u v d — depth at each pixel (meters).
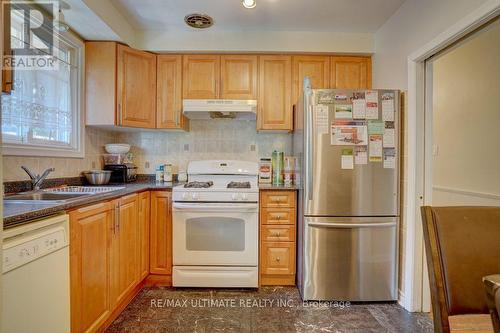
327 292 2.17
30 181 1.83
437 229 0.96
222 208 2.33
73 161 2.28
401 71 2.20
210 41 2.65
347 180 2.13
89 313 1.53
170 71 2.70
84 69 2.37
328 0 2.14
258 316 1.97
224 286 2.37
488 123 2.56
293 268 2.42
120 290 1.92
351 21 2.46
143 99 2.60
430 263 0.94
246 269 2.37
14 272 1.01
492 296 0.68
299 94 2.71
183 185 2.52
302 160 2.24
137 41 2.63
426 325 1.87
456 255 0.94
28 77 1.85
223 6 2.23
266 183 2.79
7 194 1.67
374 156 2.12
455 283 0.92
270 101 2.71
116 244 1.85
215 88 2.71
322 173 2.13
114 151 2.69
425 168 2.02
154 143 3.02
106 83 2.38
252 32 2.65
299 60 2.72
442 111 3.15
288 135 3.01
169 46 2.64
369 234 2.15
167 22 2.48
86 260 1.50
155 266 2.44
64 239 1.30
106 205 1.72
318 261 2.17
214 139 3.03
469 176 2.78
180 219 2.37
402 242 2.15
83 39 2.35
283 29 2.62
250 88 2.71
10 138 1.71
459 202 2.90
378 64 2.60
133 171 2.83
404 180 2.12
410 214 2.04
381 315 2.00
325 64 2.72
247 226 2.36
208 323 1.88
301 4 2.20
